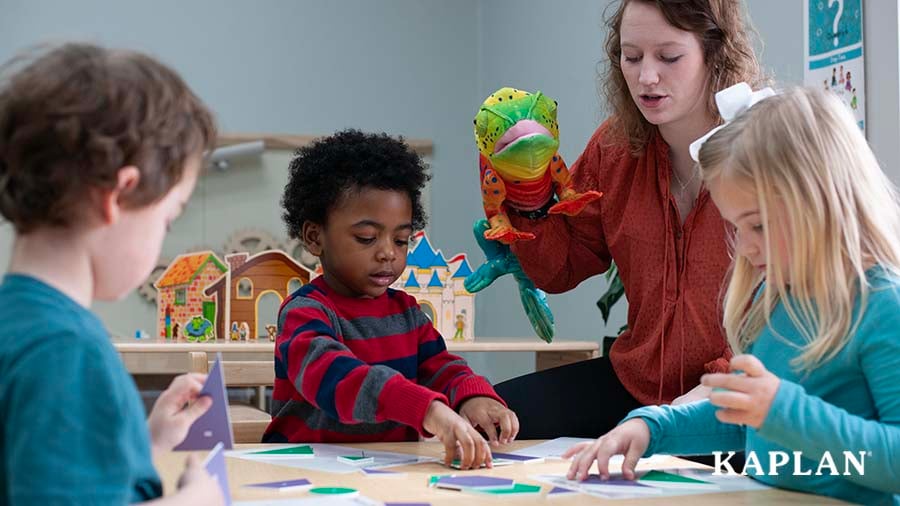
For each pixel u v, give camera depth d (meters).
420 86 4.09
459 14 4.14
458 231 4.09
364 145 1.49
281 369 1.45
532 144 1.55
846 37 1.98
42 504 0.62
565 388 1.70
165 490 0.97
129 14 3.86
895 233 1.02
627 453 1.07
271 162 3.93
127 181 0.70
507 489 0.98
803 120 1.01
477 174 4.11
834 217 0.98
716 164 1.05
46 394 0.64
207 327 2.66
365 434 1.43
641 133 1.60
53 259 0.71
